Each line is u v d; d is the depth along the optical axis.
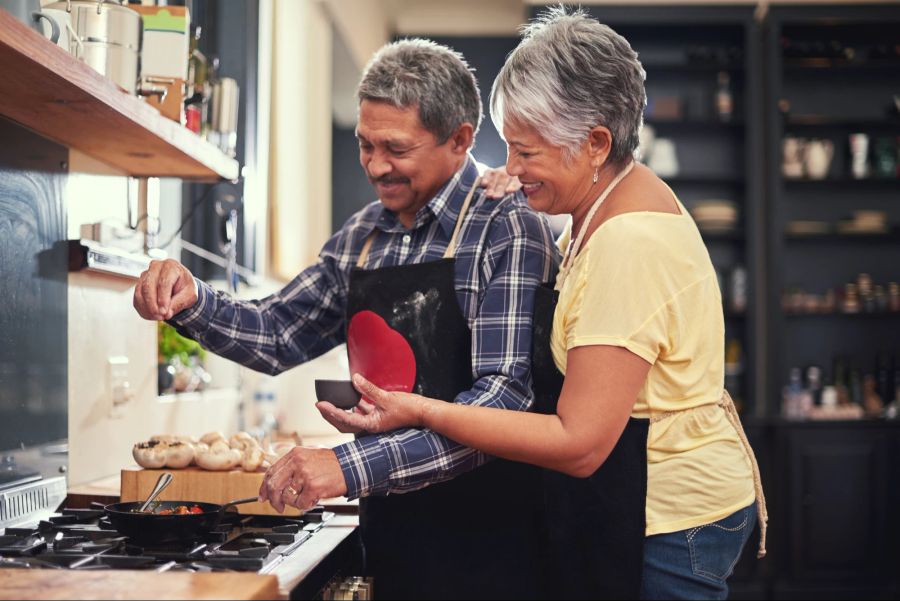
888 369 5.73
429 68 1.70
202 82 2.47
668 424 1.50
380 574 1.74
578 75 1.50
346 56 6.73
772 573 5.29
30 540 1.52
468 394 1.62
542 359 1.62
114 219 2.36
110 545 1.50
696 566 1.50
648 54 5.96
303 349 1.97
